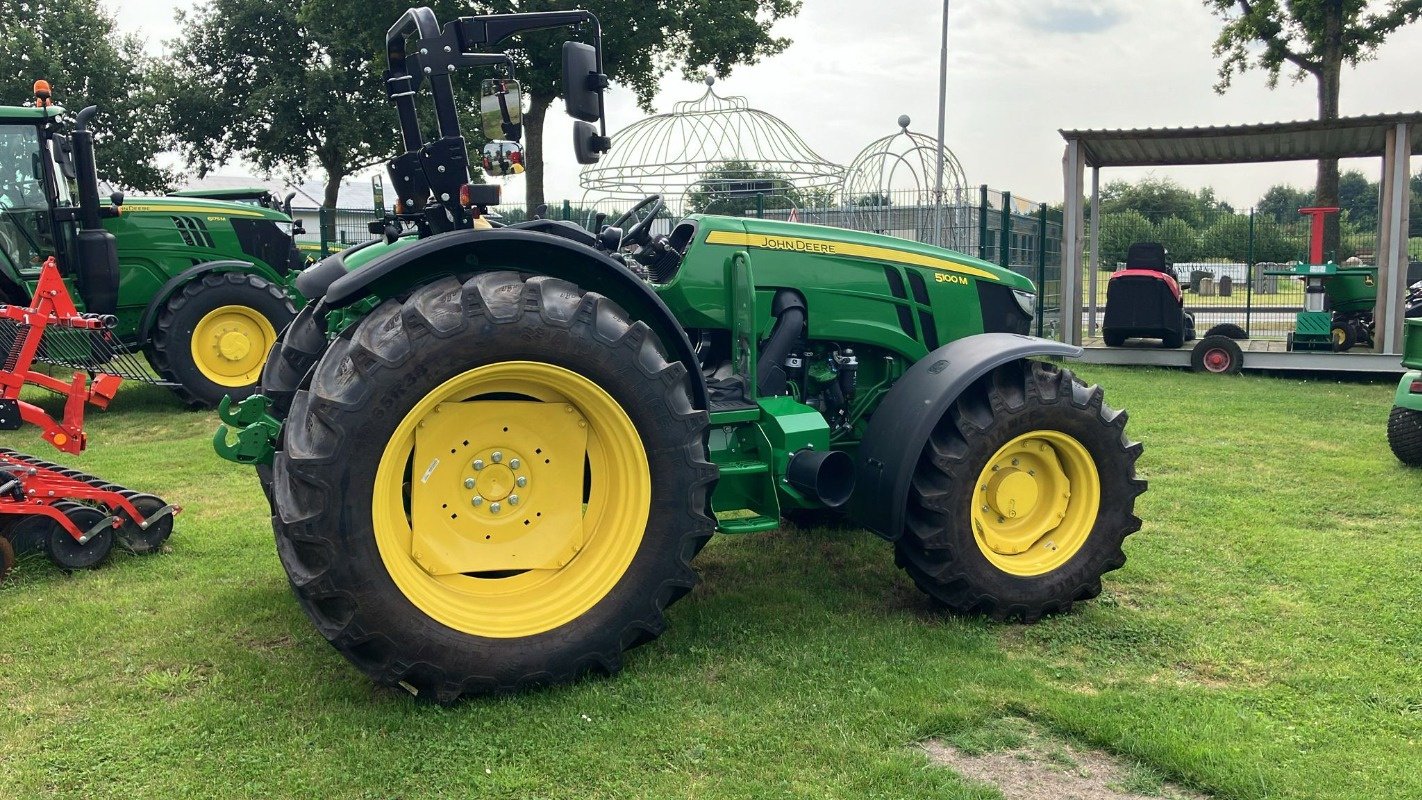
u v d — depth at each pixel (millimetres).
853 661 3277
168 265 9055
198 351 8648
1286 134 11055
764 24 20562
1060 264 15633
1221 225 14320
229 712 2898
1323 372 10828
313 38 25906
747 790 2488
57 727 2828
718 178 9039
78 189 7949
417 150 3619
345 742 2725
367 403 2732
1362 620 3631
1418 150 12023
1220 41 18328
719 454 3600
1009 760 2678
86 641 3465
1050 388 3734
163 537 4500
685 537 3133
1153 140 11711
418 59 3590
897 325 4176
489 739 2740
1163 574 4188
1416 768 2580
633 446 3068
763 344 3889
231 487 5789
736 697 3006
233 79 26938
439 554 2982
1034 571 3697
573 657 3014
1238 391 9438
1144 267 11656
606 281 3244
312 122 26281
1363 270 11266
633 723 2832
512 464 3082
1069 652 3424
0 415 4473
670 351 3363
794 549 4605
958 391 3559
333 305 2928
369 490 2750
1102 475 3799
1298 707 2943
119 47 26141
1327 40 16766
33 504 4145
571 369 2973
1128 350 11281
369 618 2764
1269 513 5098
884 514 3580
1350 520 4996
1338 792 2469
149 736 2768
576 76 3424
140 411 8633
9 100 23641
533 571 3123
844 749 2684
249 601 3848
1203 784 2527
